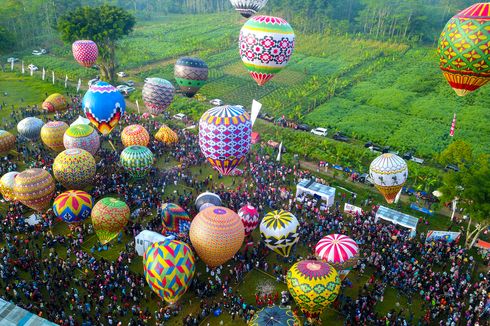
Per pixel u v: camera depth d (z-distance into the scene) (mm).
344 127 79500
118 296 38625
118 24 94250
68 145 57375
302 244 46438
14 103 83562
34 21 133875
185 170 60406
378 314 38219
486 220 43750
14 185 46469
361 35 139625
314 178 59375
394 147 73062
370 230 47188
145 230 43938
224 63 117125
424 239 47750
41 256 43125
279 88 99438
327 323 37688
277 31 52000
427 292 39562
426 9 154375
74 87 94750
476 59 40000
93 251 44656
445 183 47469
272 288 41125
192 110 81750
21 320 30688
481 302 37312
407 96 93938
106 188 53844
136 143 60938
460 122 81938
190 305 38812
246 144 45812
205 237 39281
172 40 141125
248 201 52281
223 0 192875
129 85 98375
